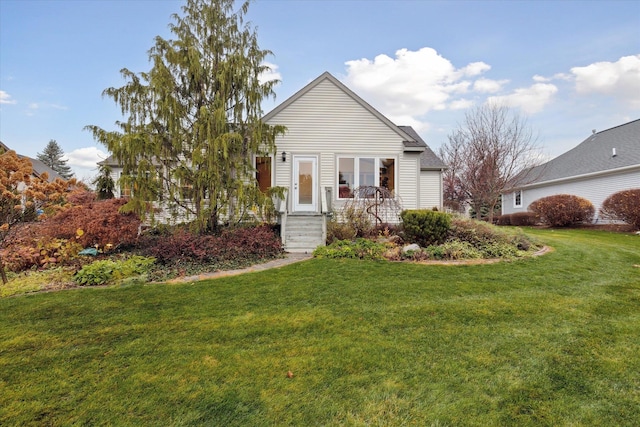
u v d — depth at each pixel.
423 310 4.18
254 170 9.17
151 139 7.89
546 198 16.91
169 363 2.90
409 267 6.54
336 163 11.44
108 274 5.81
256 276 5.96
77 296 4.88
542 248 8.72
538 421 2.16
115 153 7.56
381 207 11.16
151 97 8.01
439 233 8.27
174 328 3.68
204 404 2.33
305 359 2.95
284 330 3.60
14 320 3.94
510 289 5.11
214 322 3.84
